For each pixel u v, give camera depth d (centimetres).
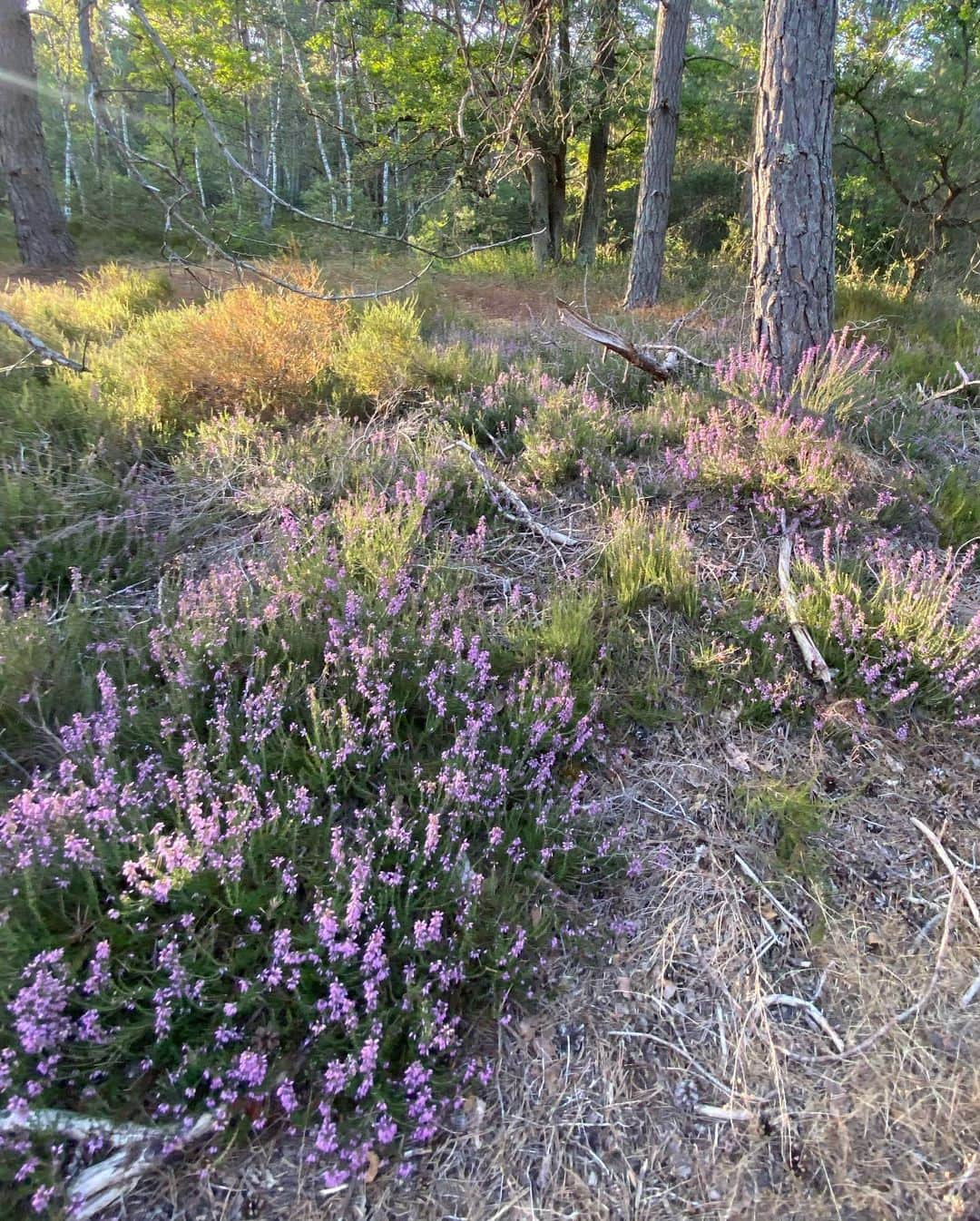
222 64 1491
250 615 326
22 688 286
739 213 1777
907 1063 227
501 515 430
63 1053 204
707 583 382
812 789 300
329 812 267
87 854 222
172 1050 207
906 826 291
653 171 1027
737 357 539
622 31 927
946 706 331
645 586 365
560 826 273
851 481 423
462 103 495
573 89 1025
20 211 1248
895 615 335
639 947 254
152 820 256
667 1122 215
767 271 517
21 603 319
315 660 317
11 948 207
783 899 269
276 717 279
